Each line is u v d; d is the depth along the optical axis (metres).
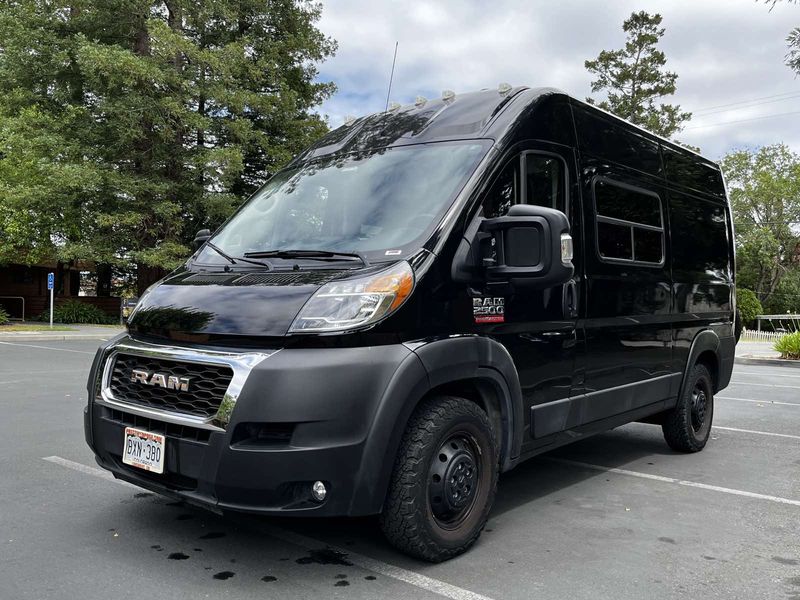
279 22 28.77
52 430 6.66
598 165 4.87
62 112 25.34
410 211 3.77
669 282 5.74
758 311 40.06
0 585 3.21
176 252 24.17
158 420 3.33
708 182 6.79
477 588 3.27
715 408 9.50
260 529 4.02
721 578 3.45
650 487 5.18
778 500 4.85
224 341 3.28
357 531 4.01
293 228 4.15
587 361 4.61
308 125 28.77
